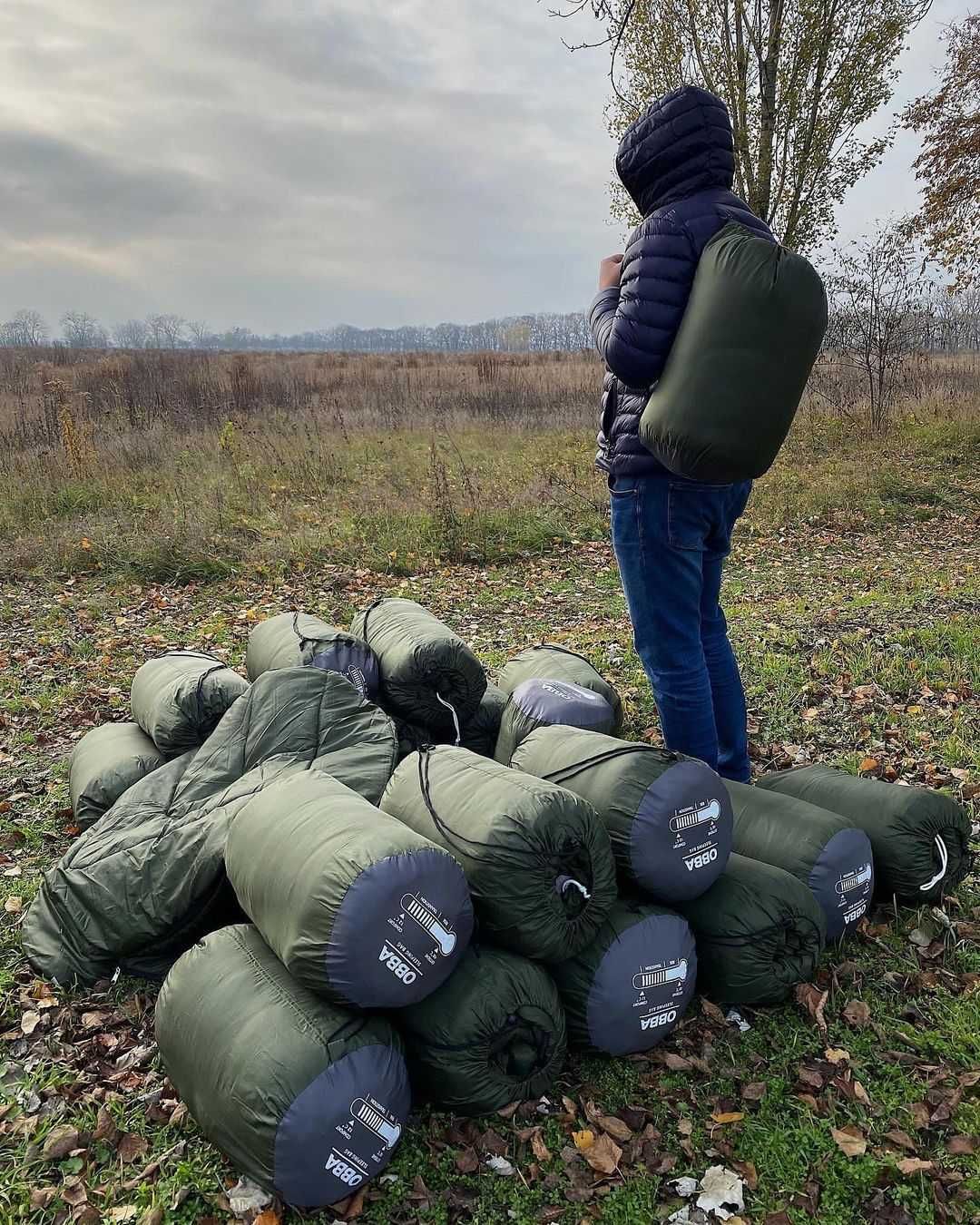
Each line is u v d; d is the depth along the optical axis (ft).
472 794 8.34
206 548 30.32
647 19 45.88
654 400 9.34
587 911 8.04
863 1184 7.17
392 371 111.75
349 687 11.55
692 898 8.75
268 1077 6.83
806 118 48.26
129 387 69.77
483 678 13.12
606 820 8.56
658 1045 8.73
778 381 8.84
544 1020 7.80
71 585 28.50
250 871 8.04
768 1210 7.06
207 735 12.59
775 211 49.37
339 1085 6.85
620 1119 7.88
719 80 46.80
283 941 7.30
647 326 9.22
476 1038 7.49
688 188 9.48
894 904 10.41
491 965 7.79
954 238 55.98
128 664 21.40
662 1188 7.29
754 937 8.79
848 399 55.11
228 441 46.47
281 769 10.53
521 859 7.66
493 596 26.71
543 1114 7.97
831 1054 8.42
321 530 32.81
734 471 9.18
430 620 13.89
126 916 9.71
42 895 10.68
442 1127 7.83
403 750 12.55
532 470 42.63
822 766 11.73
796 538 32.86
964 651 18.84
